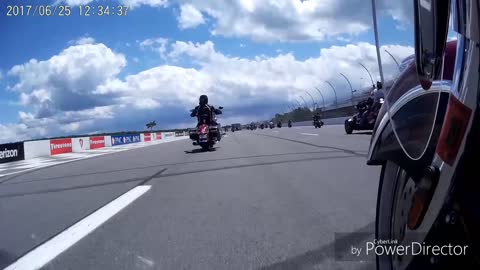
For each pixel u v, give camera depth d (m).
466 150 1.54
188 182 8.52
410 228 1.72
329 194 6.45
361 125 21.36
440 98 1.66
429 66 1.60
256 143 21.36
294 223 4.86
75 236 4.73
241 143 22.33
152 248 4.17
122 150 23.17
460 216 1.56
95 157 18.11
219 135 19.75
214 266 3.60
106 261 3.85
